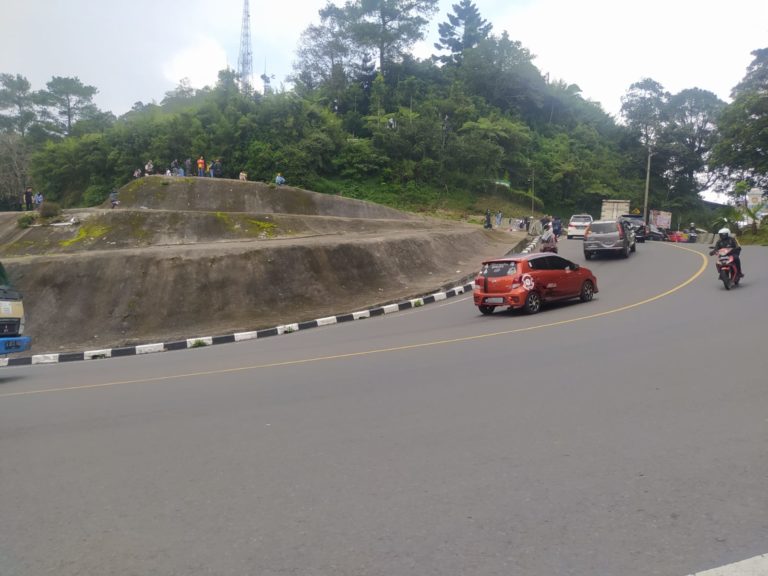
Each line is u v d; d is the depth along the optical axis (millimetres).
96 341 18578
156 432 6391
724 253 16109
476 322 14648
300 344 13773
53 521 4207
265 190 45375
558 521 3826
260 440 5867
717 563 3260
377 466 4965
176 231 31062
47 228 31266
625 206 50812
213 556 3580
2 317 11766
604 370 8094
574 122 89312
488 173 69125
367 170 65938
